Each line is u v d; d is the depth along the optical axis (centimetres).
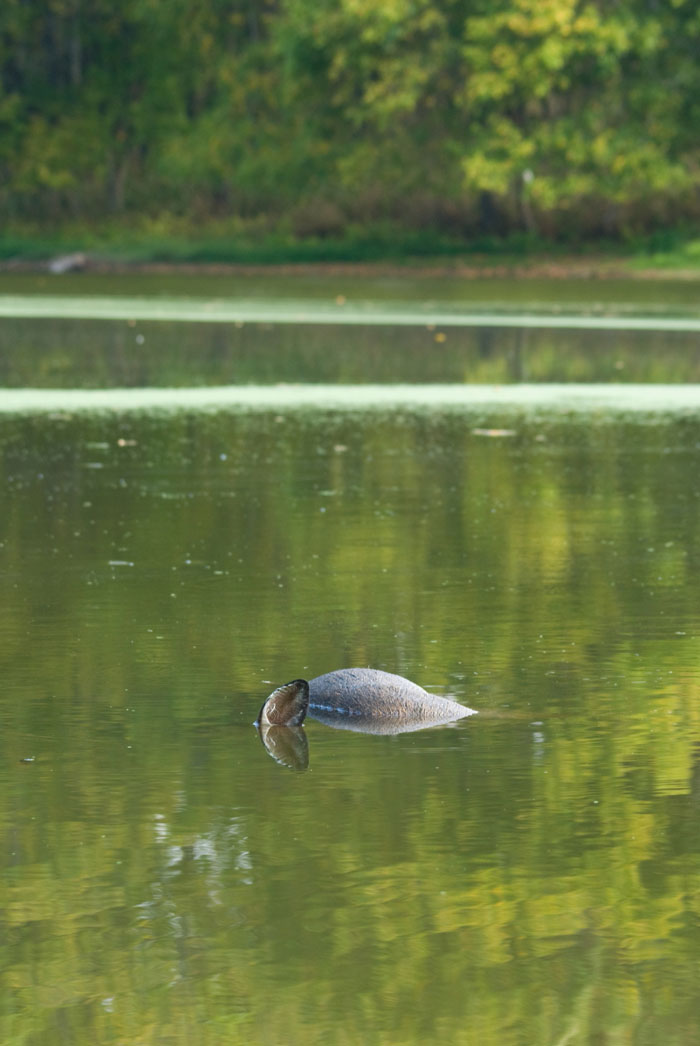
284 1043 1054
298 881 1304
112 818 1448
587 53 13738
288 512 3050
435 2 14100
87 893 1282
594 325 7881
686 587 2408
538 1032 1066
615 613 2238
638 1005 1099
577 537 2814
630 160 13825
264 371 5741
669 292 10894
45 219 17062
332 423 4412
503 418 4547
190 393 5088
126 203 17462
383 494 3259
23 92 17650
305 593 2358
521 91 13875
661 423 4447
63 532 2836
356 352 6438
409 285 11719
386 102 14012
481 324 7906
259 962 1164
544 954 1174
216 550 2678
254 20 16912
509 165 13675
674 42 14600
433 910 1248
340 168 15100
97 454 3791
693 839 1391
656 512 3069
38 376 5531
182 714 1766
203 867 1334
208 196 17175
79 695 1834
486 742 1669
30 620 2189
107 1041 1057
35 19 17350
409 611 2247
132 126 17650
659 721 1738
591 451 3894
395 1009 1095
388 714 1762
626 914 1240
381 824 1430
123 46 17212
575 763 1597
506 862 1341
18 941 1197
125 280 12319
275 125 16375
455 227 15162
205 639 2086
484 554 2656
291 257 14288
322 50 14650
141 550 2678
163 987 1127
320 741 1680
